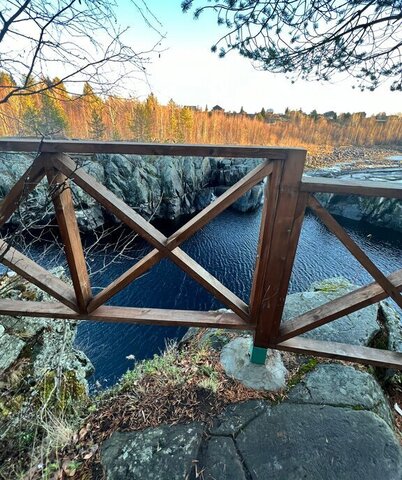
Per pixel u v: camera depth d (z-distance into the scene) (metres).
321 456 1.25
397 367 1.54
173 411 1.48
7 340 2.03
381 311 2.41
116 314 1.55
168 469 1.21
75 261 1.35
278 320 1.49
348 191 1.10
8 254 1.40
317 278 13.77
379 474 1.20
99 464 1.25
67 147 1.05
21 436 1.45
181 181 17.17
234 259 15.46
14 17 0.91
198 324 1.54
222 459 1.24
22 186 1.15
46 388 1.85
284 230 1.22
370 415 1.44
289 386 1.61
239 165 20.56
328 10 2.66
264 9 2.63
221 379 1.67
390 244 16.38
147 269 1.36
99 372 8.27
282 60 3.09
